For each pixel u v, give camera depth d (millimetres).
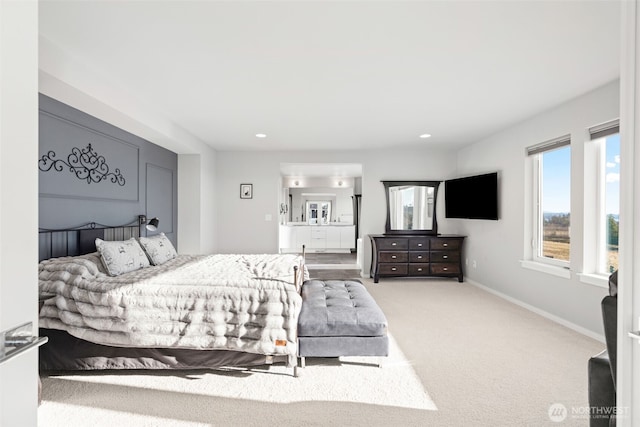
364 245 6172
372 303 2803
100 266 2807
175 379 2371
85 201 3246
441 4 1847
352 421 1901
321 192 10500
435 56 2455
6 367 741
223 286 2475
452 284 5512
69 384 2297
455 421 1900
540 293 3877
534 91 3148
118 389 2236
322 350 2441
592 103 3150
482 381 2344
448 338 3133
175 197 5293
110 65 2594
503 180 4641
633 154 955
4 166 727
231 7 1869
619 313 988
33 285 803
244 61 2533
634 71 952
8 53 730
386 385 2291
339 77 2832
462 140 5285
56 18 1964
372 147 5859
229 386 2279
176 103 3498
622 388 979
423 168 6152
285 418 1930
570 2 1825
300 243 9992
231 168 6160
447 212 5922
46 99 2758
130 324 2375
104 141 3527
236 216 6156
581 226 3279
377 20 1998
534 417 1936
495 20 1998
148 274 2816
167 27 2068
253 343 2363
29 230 792
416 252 5676
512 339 3107
